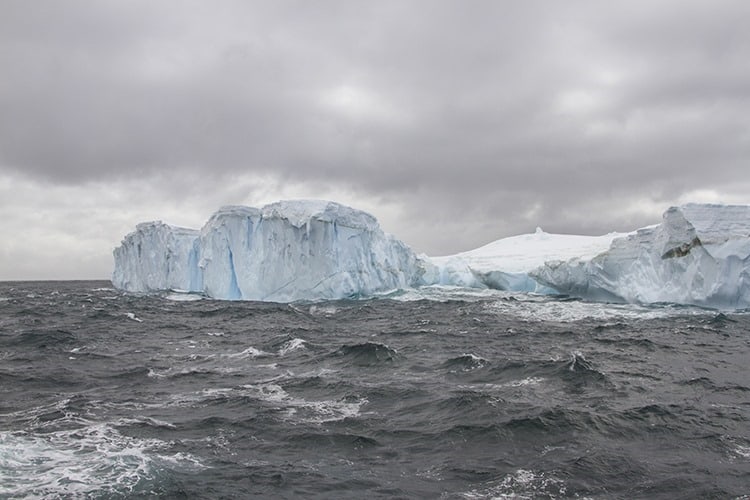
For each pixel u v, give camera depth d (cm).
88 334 3231
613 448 1320
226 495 1094
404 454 1308
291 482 1154
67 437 1395
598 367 2208
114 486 1118
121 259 7488
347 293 5172
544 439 1381
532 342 2853
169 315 4278
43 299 6359
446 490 1116
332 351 2517
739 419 1532
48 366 2291
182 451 1314
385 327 3528
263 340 2977
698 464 1228
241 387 1917
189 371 2178
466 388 1861
